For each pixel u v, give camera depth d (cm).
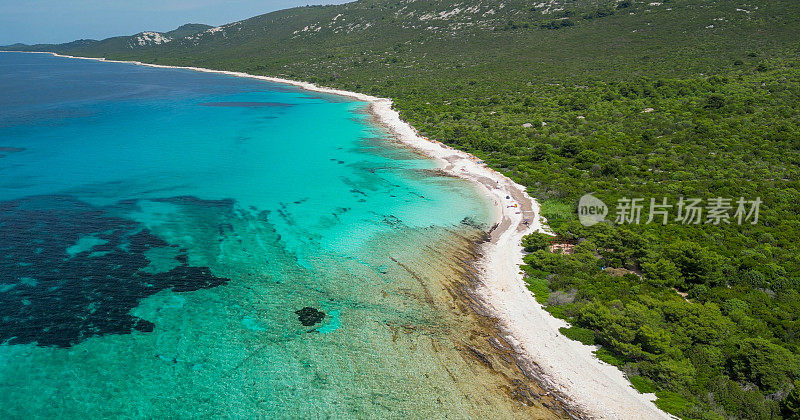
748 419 3192
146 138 10775
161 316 4278
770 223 6038
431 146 10250
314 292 4738
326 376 3659
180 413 3300
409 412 3369
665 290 4706
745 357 3606
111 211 6538
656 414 3322
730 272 4891
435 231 6194
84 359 3728
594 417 3334
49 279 4756
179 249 5525
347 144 10481
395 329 4216
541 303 4644
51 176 7900
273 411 3341
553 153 9225
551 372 3753
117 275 4900
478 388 3597
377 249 5662
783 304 4409
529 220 6588
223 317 4303
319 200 7206
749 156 8175
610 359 3878
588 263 5219
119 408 3322
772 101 10575
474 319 4381
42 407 3297
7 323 4062
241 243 5738
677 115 10488
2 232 5712
